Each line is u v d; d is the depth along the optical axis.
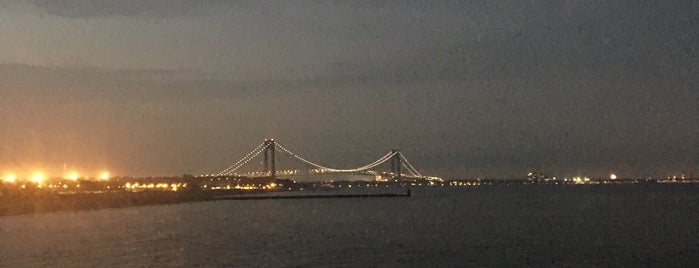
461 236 65.69
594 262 47.81
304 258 50.03
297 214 104.06
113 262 48.66
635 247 55.62
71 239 65.25
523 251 53.56
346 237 65.50
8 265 47.97
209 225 82.12
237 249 55.66
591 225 76.94
